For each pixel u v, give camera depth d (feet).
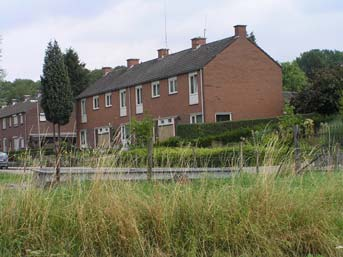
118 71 182.91
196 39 145.18
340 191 26.50
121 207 22.35
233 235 23.00
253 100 130.82
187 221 23.13
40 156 26.58
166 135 140.26
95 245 21.86
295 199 24.59
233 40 129.90
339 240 24.08
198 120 129.90
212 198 23.71
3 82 115.85
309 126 83.25
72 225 22.04
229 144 97.96
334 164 33.06
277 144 28.99
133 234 21.95
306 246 23.72
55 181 24.47
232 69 129.39
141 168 27.43
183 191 23.95
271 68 133.08
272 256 22.93
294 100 125.29
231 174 26.58
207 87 127.03
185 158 29.12
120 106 162.20
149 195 23.52
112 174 24.48
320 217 24.47
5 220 21.68
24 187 23.02
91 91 180.55
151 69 156.66
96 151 25.98
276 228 23.58
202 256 22.53
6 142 240.32
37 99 229.86
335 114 116.67
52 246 21.54
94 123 177.37
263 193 24.18
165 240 22.40
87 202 22.57
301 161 30.68
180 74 135.44
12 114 229.66
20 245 21.33
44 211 22.11
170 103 139.95
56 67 193.06
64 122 194.49
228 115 128.57
